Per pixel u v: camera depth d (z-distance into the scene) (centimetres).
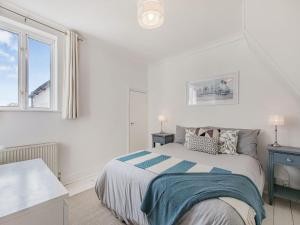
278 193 218
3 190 99
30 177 120
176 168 176
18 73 231
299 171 235
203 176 152
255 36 183
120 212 176
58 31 258
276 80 250
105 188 199
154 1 144
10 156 208
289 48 165
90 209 200
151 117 434
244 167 184
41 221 85
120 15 229
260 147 265
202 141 254
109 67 344
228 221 102
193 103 348
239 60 287
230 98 296
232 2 199
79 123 292
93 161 314
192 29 264
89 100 308
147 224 149
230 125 297
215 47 316
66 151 273
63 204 94
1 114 209
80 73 293
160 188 142
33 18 232
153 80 428
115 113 358
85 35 288
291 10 161
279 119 230
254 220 116
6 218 74
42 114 245
